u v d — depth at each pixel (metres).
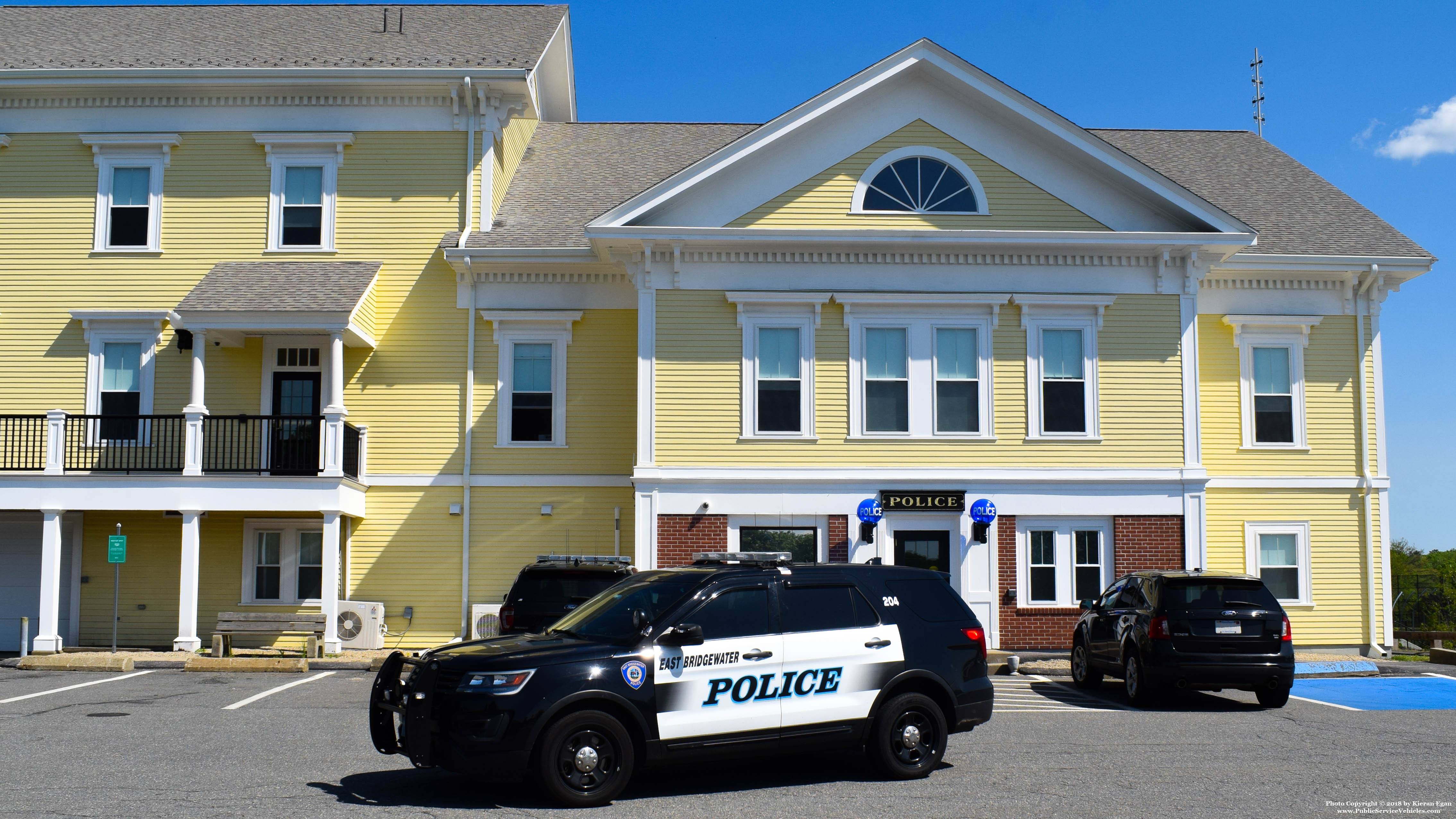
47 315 20.56
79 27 22.92
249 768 9.60
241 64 20.62
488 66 20.70
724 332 19.12
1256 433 20.72
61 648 18.59
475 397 20.36
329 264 20.47
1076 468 19.08
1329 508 20.70
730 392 19.00
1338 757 10.44
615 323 20.53
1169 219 19.50
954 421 19.17
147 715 12.63
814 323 19.20
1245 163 24.52
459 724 8.20
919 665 9.64
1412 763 10.12
